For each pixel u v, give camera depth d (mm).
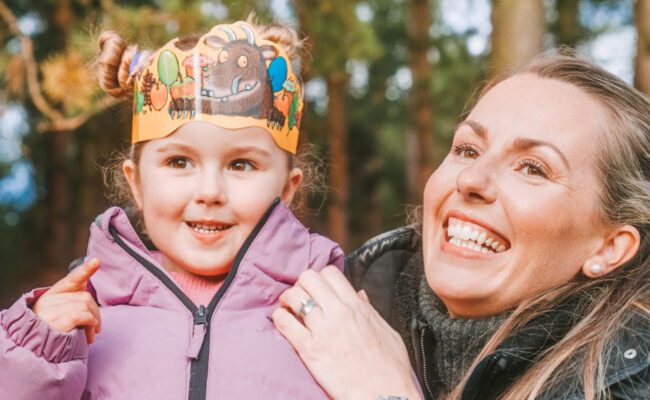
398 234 2314
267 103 1899
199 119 1829
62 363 1562
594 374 1648
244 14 5246
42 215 13023
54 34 8328
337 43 7109
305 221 2621
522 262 1851
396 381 1786
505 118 1904
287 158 1999
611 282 1884
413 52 11484
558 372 1707
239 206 1857
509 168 1885
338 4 7129
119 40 2102
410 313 2195
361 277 2287
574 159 1825
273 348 1781
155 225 1889
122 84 2066
